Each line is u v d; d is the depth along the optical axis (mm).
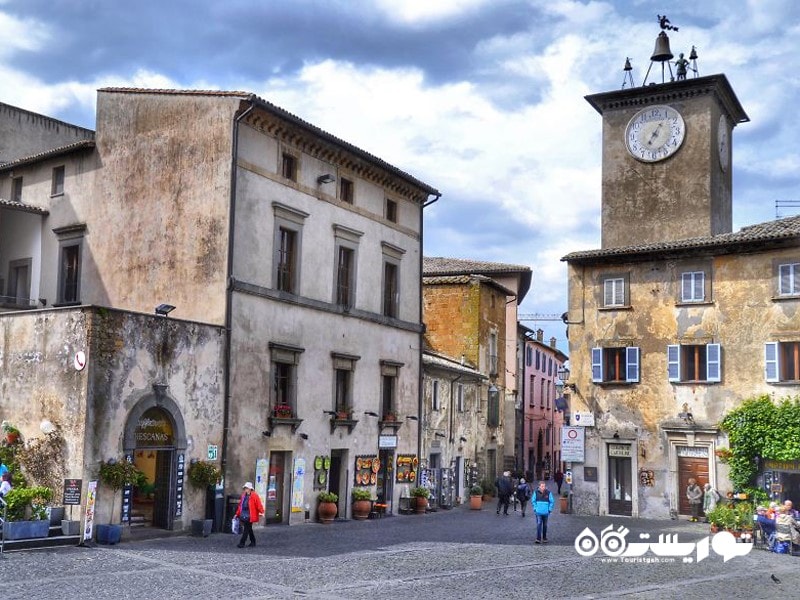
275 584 17422
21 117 40719
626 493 36781
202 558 20469
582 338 38219
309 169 31234
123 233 29406
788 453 32812
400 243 36812
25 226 32375
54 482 22484
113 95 30250
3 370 24047
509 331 56562
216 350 26438
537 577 19844
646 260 37281
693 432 35281
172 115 28797
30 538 20734
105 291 29562
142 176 29219
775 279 34406
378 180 35281
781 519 26469
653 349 36688
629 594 18141
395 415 35719
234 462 27047
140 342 23797
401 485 36344
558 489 55781
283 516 29500
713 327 35531
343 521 31672
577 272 38625
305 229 30844
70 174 31344
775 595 18734
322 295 31656
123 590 16031
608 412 37281
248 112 27625
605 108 42781
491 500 47000
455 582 18594
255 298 28141
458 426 43656
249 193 28109
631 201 41625
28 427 23234
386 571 19750
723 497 34344
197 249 27703
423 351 41750
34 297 31688
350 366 32938
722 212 41812
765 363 34188
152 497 25328
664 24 43094
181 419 24953
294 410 29875
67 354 22797
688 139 40781
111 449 22750
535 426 71875
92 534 21984
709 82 40062
